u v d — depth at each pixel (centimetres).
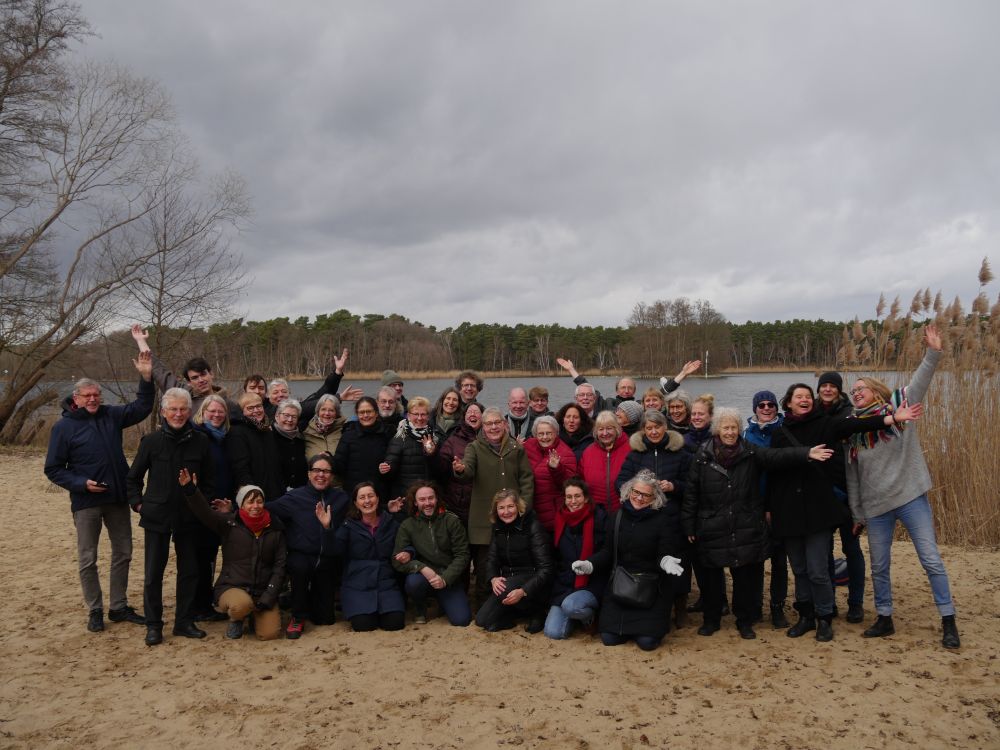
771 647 547
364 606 611
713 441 573
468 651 560
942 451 861
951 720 416
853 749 390
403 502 655
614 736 414
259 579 593
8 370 2317
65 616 634
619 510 590
